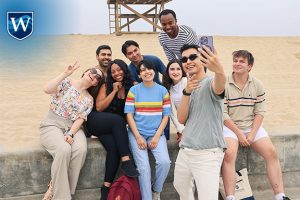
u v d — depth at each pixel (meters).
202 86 3.57
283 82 14.66
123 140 4.21
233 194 4.13
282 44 23.66
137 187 4.12
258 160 4.91
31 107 9.22
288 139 4.96
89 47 20.30
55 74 15.35
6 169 4.40
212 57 3.18
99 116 4.32
